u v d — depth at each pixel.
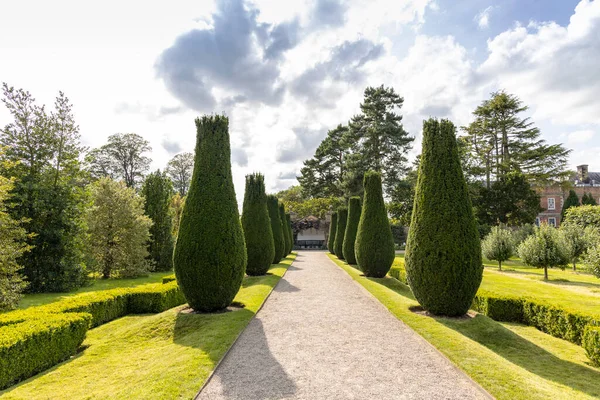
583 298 10.10
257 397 3.88
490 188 30.95
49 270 12.55
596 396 4.22
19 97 13.52
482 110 36.75
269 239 14.26
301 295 10.17
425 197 7.52
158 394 3.86
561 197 42.56
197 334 6.10
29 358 4.76
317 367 4.77
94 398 3.95
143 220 16.97
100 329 7.15
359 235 13.66
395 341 5.91
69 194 13.97
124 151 40.19
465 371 4.51
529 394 3.85
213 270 7.19
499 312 7.80
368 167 34.19
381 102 34.53
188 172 48.47
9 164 11.07
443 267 6.97
